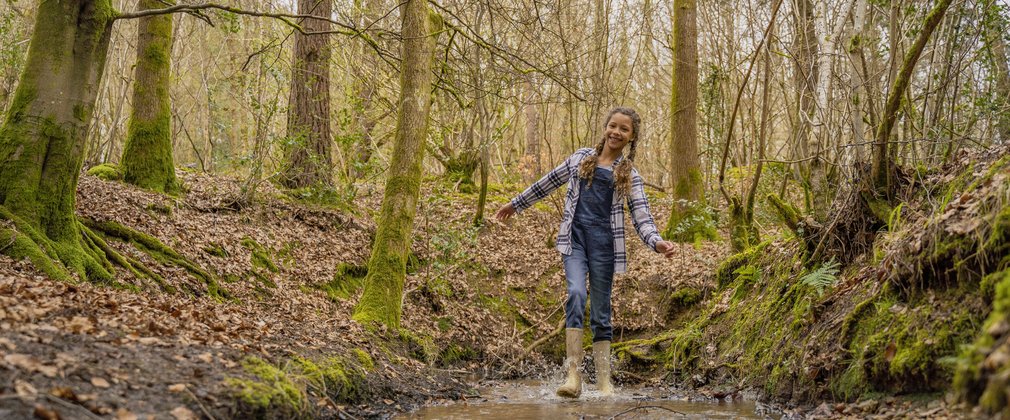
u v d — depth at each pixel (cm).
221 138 1878
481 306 905
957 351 321
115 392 287
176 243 747
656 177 2348
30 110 537
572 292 482
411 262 965
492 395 536
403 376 520
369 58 1354
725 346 591
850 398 390
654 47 2145
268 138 1143
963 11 647
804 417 397
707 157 1380
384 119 1599
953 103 627
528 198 518
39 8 550
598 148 494
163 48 937
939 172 482
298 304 764
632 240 1139
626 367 674
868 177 506
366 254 979
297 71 1130
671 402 484
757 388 492
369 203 1218
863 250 495
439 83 909
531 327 877
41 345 307
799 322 484
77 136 557
